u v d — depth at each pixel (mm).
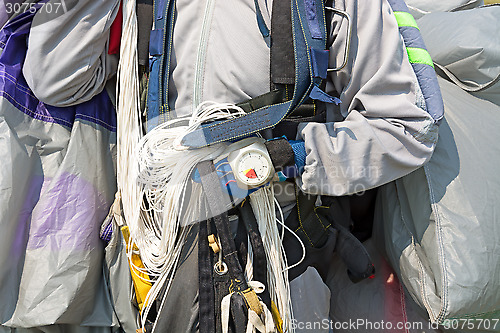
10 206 976
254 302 907
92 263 1034
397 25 997
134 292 1052
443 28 1158
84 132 1080
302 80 949
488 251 963
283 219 1023
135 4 1063
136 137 1043
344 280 1191
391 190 1109
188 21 1028
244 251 974
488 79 1096
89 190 1056
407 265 1042
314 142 944
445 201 1004
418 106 975
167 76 1029
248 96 991
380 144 934
